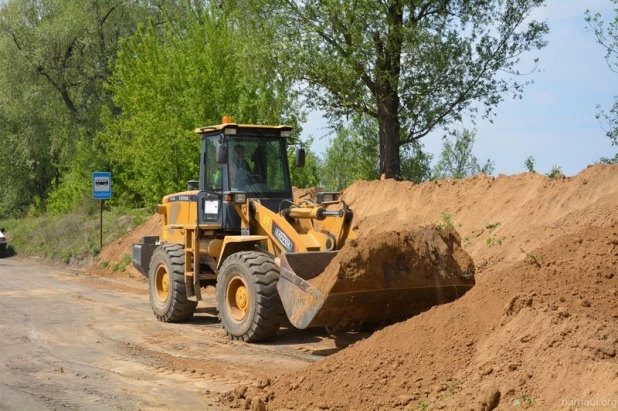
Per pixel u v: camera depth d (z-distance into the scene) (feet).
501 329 22.35
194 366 29.63
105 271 71.31
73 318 42.50
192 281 40.09
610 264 27.48
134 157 88.07
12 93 129.59
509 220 42.19
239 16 69.05
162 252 41.27
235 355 31.50
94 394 25.45
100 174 78.89
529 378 19.52
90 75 126.52
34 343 34.99
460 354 22.57
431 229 31.89
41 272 73.10
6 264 85.10
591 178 39.40
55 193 116.06
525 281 25.71
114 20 127.65
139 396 25.12
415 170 75.77
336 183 82.58
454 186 49.55
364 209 56.08
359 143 78.95
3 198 148.36
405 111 66.13
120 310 45.68
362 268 29.30
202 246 39.32
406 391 21.80
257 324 33.22
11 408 23.75
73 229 92.17
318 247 33.99
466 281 31.63
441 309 25.20
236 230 37.78
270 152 38.60
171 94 78.59
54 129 130.72
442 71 65.36
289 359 30.48
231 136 37.91
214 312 44.06
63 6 129.49
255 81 68.13
